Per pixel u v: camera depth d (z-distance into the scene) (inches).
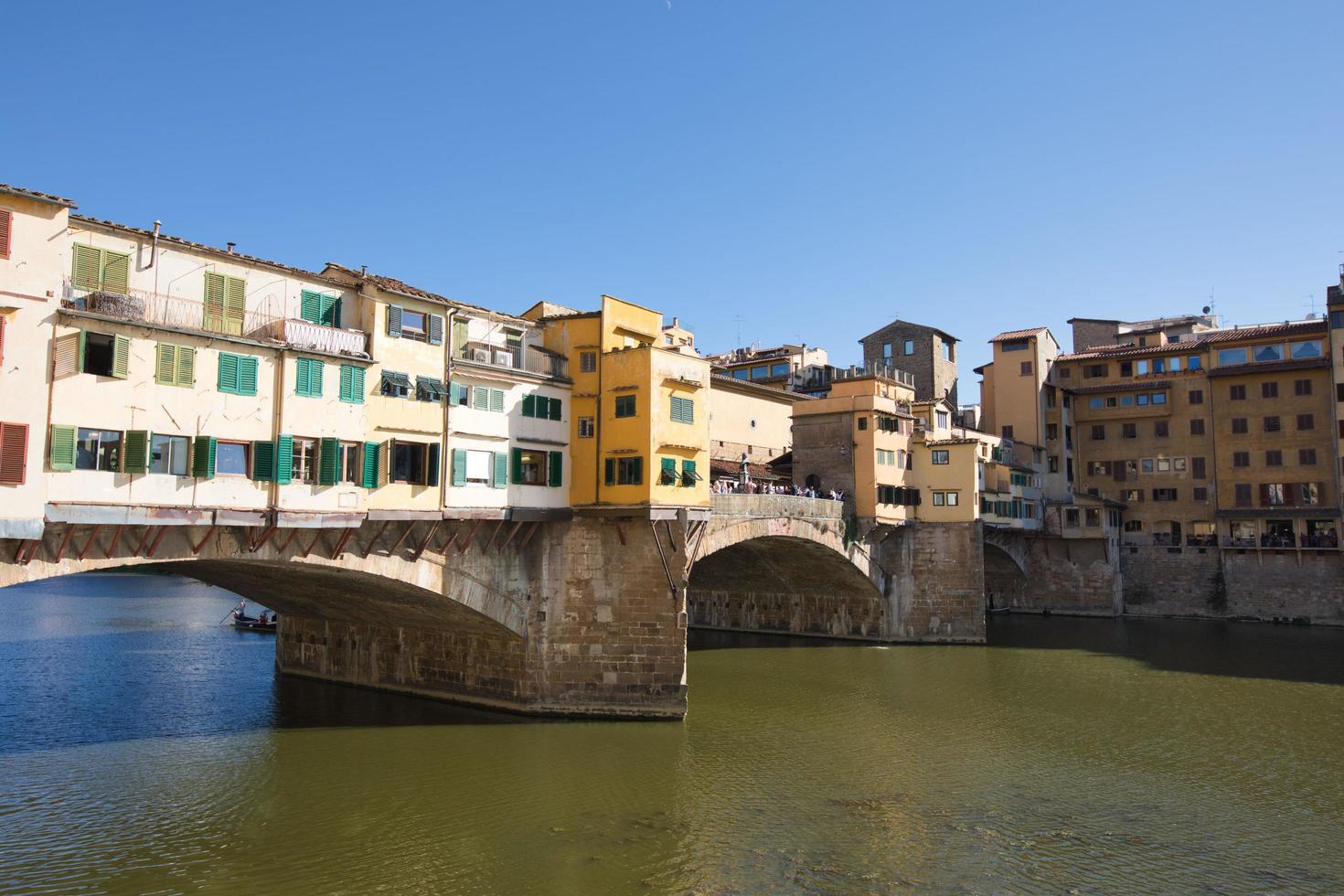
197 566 1317.7
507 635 1537.9
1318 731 1509.6
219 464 1120.2
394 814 1075.9
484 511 1400.1
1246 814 1109.1
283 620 1911.9
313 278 1248.8
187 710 1549.0
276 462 1160.8
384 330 1298.0
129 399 1045.2
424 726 1453.0
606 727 1462.8
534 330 1582.2
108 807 1079.6
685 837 1015.0
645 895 879.7
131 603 3580.2
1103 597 3137.3
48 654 2124.8
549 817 1070.4
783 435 2736.2
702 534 1684.3
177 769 1224.8
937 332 3622.0
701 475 1589.6
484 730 1433.3
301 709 1561.3
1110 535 3149.6
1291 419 3009.4
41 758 1261.1
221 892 872.9
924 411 2731.3
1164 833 1046.4
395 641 1713.8
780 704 1683.1
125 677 1836.9
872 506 2347.4
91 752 1290.6
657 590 1517.0
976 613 2474.2
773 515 2000.5
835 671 2059.5
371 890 885.8
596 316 1579.7
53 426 983.0
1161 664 2164.1
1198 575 3115.2
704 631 2832.2
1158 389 3235.7
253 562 1213.1
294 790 1150.3
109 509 1018.7
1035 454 3157.0
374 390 1278.3
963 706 1690.5
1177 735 1481.3
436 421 1354.6
